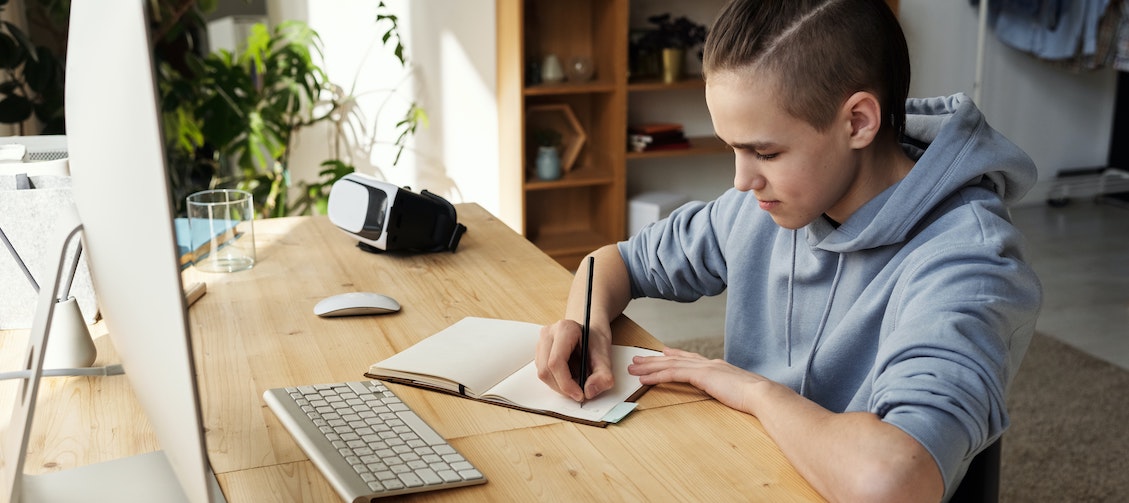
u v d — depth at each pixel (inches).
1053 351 115.8
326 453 36.8
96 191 31.5
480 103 148.2
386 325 52.2
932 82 176.6
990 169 41.0
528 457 37.6
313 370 46.3
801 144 38.9
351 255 65.2
